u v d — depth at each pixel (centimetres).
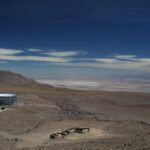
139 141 5175
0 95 10794
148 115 10006
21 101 11800
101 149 4469
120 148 4531
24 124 7231
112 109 11281
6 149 4656
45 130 6562
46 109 10275
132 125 7469
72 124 7406
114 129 6812
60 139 5444
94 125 7338
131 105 12888
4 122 7388
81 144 4884
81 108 11269
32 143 5172
